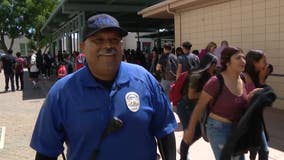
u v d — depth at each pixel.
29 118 11.12
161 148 2.50
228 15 13.13
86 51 2.33
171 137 2.49
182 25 16.20
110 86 2.31
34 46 56.38
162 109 2.44
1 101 15.19
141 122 2.27
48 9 51.94
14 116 11.48
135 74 2.37
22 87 19.77
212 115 4.20
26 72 36.41
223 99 4.11
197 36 15.15
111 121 2.22
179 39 16.50
